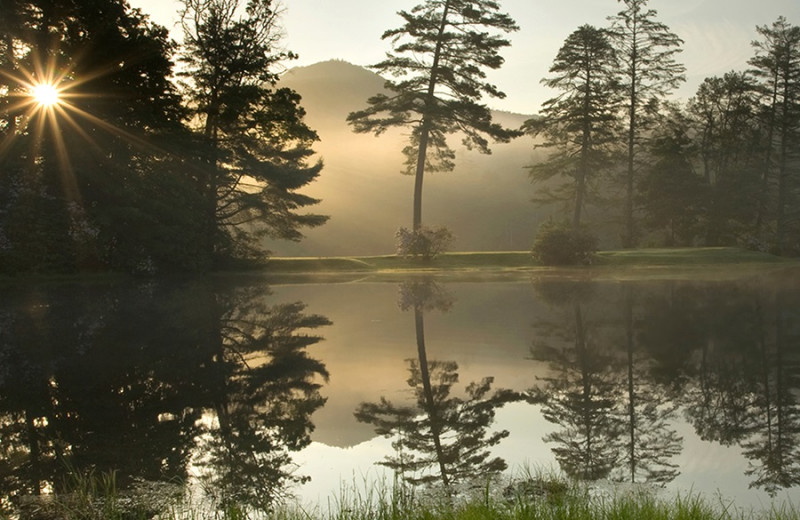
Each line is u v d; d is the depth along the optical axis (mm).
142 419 7824
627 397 8672
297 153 39312
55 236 28828
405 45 42094
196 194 33062
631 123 53156
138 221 30969
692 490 5391
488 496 4980
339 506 5086
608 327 14578
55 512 5070
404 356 11805
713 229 57938
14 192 28266
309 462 6297
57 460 6359
